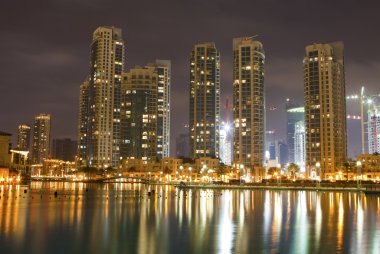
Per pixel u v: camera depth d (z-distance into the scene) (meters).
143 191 193.50
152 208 95.00
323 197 148.75
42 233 55.78
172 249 45.53
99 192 177.75
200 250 44.88
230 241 49.84
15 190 178.88
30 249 45.75
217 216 77.75
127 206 100.38
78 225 63.66
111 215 78.44
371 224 65.00
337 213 83.62
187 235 54.41
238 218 74.38
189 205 105.38
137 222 67.94
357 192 191.75
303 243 48.19
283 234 54.81
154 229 59.91
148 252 44.22
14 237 52.62
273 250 44.56
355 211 88.06
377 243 47.97
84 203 109.31
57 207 95.12
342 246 46.38
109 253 43.84
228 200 129.12
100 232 56.81
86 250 45.25
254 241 49.69
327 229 59.31
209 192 188.75
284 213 83.94
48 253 43.94
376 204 110.00
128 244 48.31
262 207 99.81
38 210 87.06
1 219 70.44
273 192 195.00
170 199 131.50
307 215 79.56
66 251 44.84
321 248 45.34
